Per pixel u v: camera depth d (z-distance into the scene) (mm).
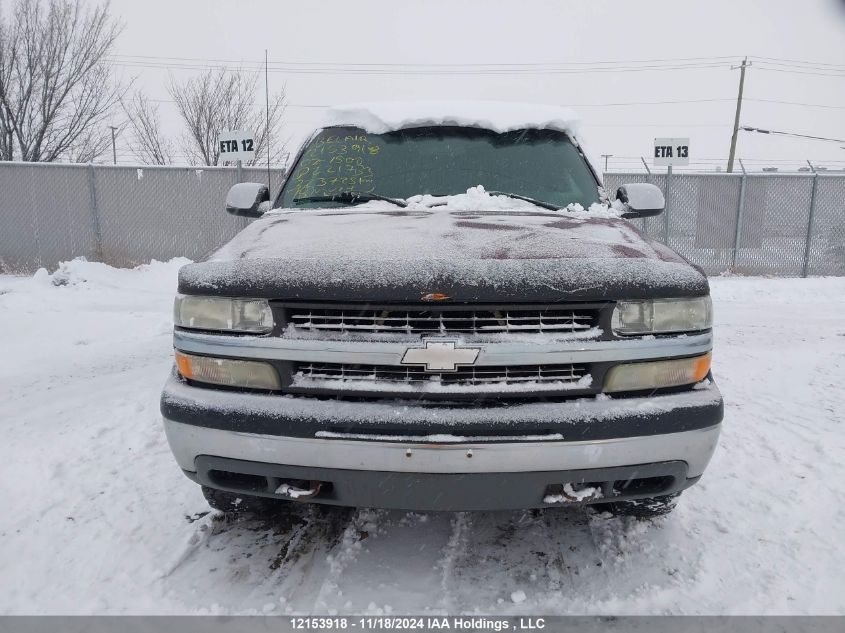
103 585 2248
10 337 6438
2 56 13828
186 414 2088
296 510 2783
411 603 2152
